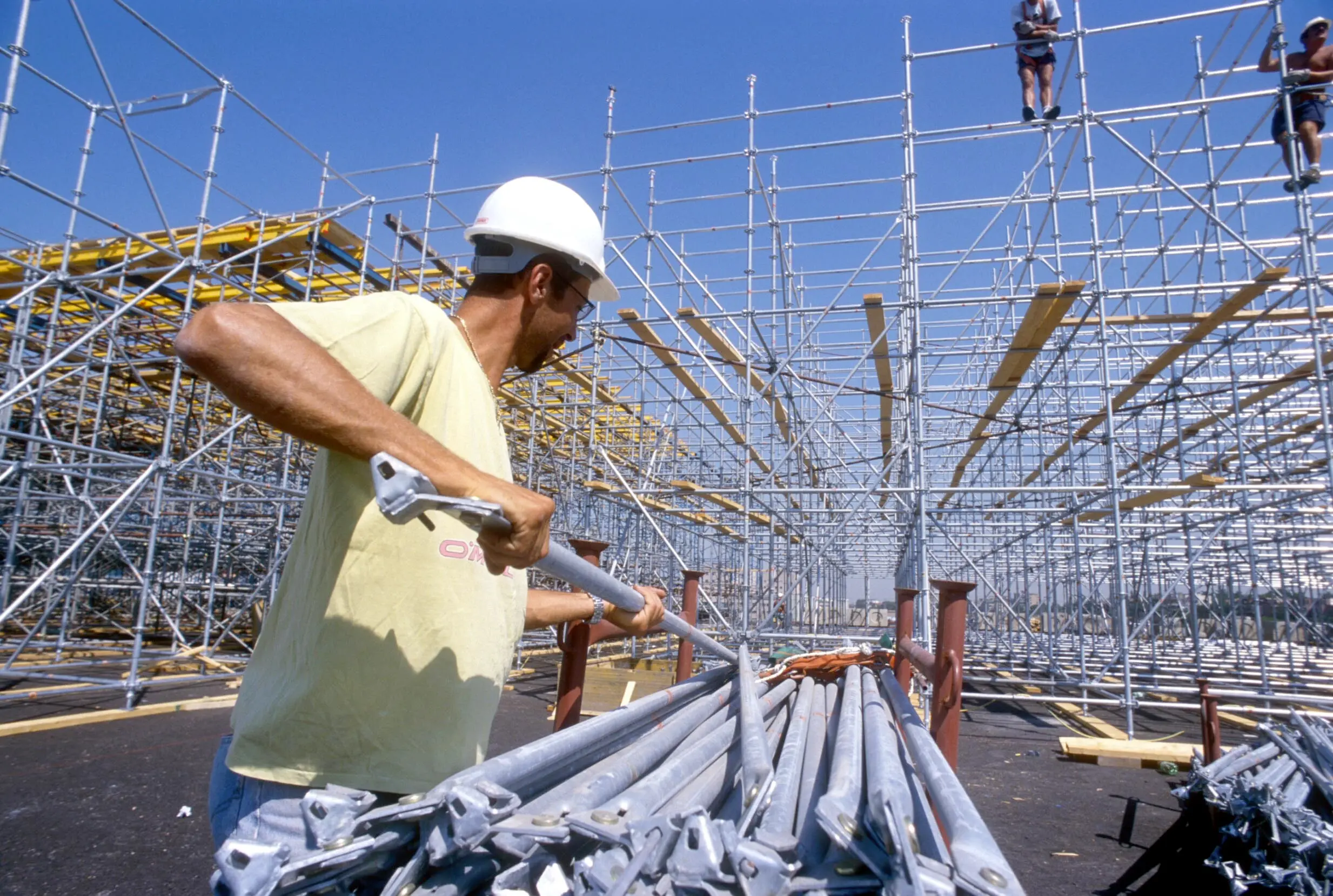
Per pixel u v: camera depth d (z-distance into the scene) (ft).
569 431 42.86
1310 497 40.86
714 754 6.06
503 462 4.90
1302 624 53.47
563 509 50.55
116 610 50.26
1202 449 46.29
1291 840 10.81
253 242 30.42
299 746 4.20
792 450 34.19
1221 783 12.84
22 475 29.63
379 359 4.05
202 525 46.14
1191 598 39.63
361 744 4.21
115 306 29.78
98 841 14.94
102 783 18.48
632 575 53.01
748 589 33.14
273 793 4.22
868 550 79.51
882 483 41.19
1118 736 27.78
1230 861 12.30
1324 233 34.12
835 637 29.40
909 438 31.04
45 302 33.30
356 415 3.20
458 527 4.65
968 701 36.81
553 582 46.16
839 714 8.75
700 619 66.64
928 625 27.55
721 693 9.22
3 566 39.34
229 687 31.86
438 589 4.48
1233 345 34.73
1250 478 45.37
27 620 44.37
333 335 3.88
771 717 9.35
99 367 34.83
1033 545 54.70
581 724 5.19
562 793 4.24
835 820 3.01
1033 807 19.31
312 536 4.58
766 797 3.76
